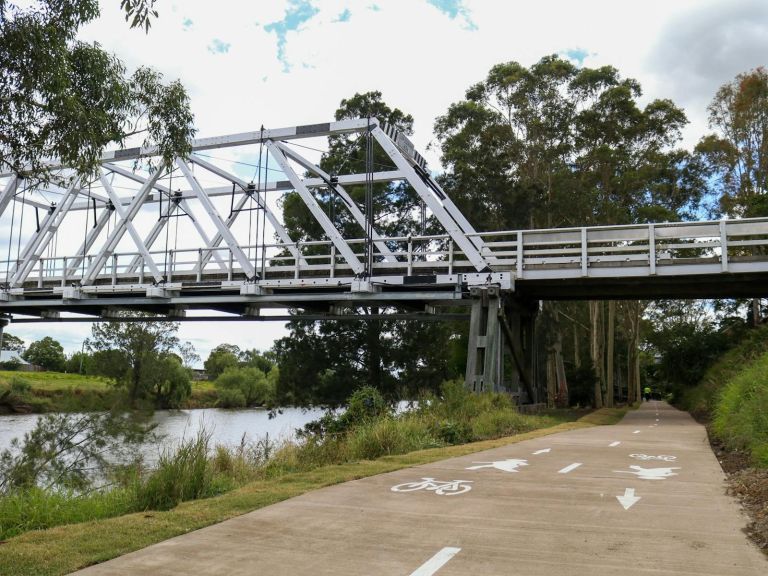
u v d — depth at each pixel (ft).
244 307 99.81
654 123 139.95
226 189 104.63
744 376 60.75
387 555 18.44
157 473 29.19
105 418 49.29
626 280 81.15
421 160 94.99
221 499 26.32
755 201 121.60
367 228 85.71
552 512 24.06
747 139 140.05
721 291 86.22
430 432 53.42
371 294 85.87
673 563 17.69
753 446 40.96
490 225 137.69
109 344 188.24
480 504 25.48
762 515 23.52
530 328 98.02
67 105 35.96
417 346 147.33
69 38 37.22
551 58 139.74
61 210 107.76
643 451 45.60
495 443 50.47
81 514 27.35
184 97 44.24
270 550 18.95
